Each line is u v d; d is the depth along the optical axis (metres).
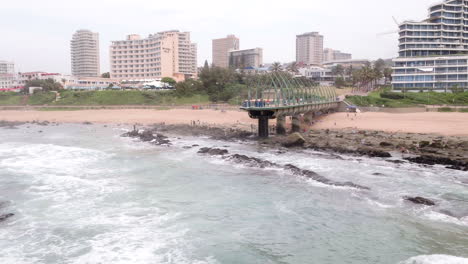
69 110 136.12
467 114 93.56
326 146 59.59
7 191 37.91
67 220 30.17
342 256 24.09
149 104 144.12
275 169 45.81
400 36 153.25
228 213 31.70
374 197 34.75
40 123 110.81
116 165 50.19
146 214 31.50
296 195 36.16
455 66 136.75
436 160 47.38
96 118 116.50
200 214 31.50
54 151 61.19
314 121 95.75
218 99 147.38
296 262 23.44
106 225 29.14
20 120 118.75
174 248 25.25
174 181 41.78
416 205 32.41
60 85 176.38
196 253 24.55
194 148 62.62
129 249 25.03
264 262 23.44
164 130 87.44
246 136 74.25
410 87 143.25
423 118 89.81
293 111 77.81
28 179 42.56
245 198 35.56
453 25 150.62
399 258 23.59
